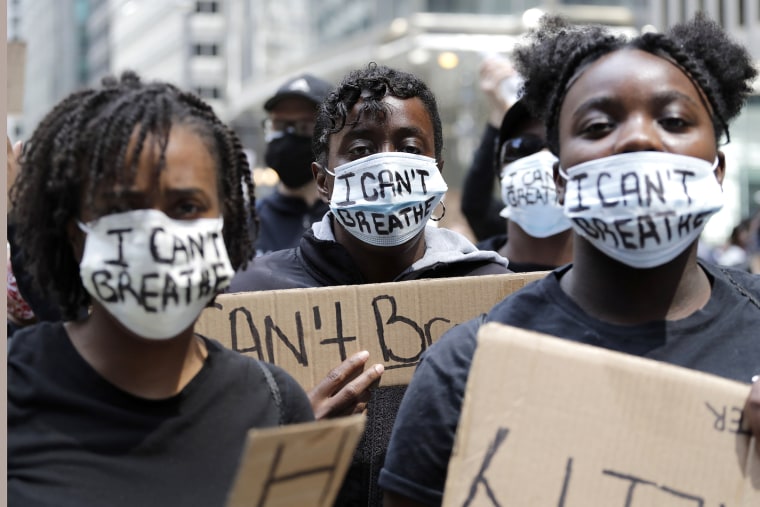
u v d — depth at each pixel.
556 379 1.65
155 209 1.62
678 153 1.76
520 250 3.44
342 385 2.24
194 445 1.64
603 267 1.82
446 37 23.00
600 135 1.80
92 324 1.69
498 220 4.28
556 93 1.91
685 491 1.62
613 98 1.78
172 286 1.61
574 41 1.97
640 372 1.64
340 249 2.73
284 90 4.18
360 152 2.69
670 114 1.78
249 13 44.50
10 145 2.49
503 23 23.72
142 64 50.75
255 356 2.38
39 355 1.67
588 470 1.63
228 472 1.64
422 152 2.71
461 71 23.95
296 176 4.23
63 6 44.09
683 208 1.73
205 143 1.67
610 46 1.87
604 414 1.64
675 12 22.38
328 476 1.43
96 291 1.62
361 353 2.27
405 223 2.67
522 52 2.26
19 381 1.64
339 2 34.62
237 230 1.86
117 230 1.61
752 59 2.05
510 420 1.64
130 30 49.44
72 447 1.59
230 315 2.39
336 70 28.42
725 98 1.99
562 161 1.86
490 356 1.66
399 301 2.46
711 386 1.64
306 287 2.71
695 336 1.78
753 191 22.69
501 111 4.14
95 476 1.58
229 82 45.75
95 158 1.60
